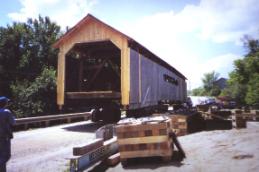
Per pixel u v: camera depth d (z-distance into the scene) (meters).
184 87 37.22
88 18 15.23
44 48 30.06
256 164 5.17
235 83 42.28
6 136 5.11
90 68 18.00
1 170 5.02
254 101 30.39
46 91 23.56
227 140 7.89
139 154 5.98
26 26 30.94
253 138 7.81
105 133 6.98
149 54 19.09
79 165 4.99
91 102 16.98
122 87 14.55
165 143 5.97
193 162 5.82
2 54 28.81
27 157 7.62
